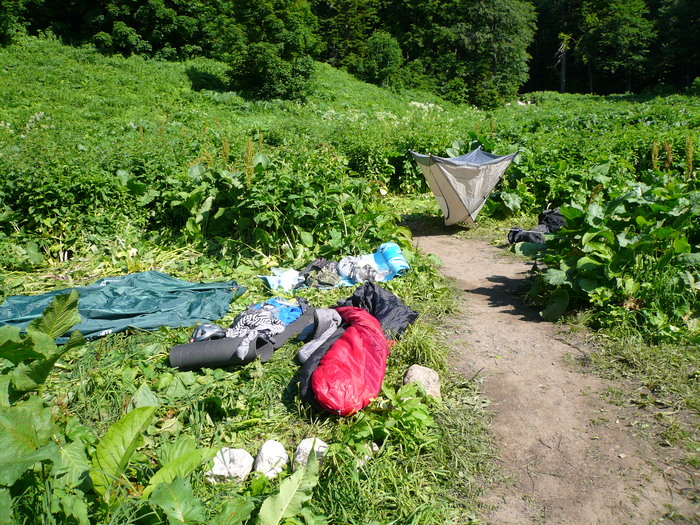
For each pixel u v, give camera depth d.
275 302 5.45
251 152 7.22
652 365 4.19
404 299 5.68
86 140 13.59
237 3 27.75
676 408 3.71
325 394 3.62
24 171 7.84
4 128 14.12
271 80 26.39
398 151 12.24
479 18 44.31
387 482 3.12
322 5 44.16
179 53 31.14
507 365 4.41
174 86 25.23
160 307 5.50
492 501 3.04
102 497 2.58
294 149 9.84
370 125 15.75
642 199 5.38
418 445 3.40
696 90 39.28
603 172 9.43
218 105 23.75
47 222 7.64
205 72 27.75
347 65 39.16
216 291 6.00
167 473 2.70
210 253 7.48
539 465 3.29
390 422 3.41
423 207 10.77
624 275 5.00
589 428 3.60
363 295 5.25
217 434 3.57
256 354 4.36
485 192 8.62
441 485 3.15
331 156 9.25
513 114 29.33
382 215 7.61
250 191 7.25
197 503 2.42
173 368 4.29
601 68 53.09
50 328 2.54
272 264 6.94
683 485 3.07
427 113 21.83
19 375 2.52
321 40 41.03
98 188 8.04
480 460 3.34
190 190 8.00
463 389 4.08
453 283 6.36
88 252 7.63
